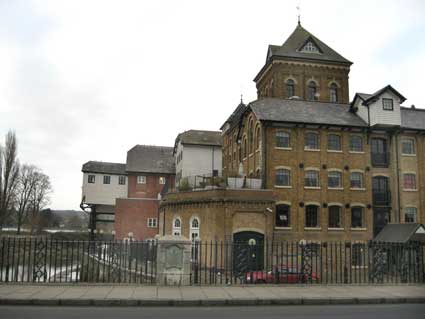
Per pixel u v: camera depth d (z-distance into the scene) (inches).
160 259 595.2
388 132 1323.8
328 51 1776.6
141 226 1887.3
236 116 1680.6
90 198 2166.6
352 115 1363.2
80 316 401.7
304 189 1232.2
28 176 3127.5
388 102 1304.1
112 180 2213.3
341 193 1259.2
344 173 1270.9
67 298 471.5
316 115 1312.7
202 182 1216.8
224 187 1114.1
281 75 1683.1
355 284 617.3
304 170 1240.2
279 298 497.4
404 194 1317.7
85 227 4109.3
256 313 431.5
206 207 1139.9
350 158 1284.4
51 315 404.2
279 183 1221.7
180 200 1234.0
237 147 1524.4
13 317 392.2
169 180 2242.9
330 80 1723.7
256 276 767.1
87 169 2178.9
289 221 1207.6
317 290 561.6
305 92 1695.4
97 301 469.4
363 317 412.5
